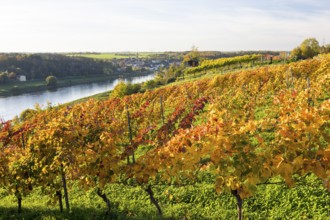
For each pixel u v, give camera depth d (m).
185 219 7.90
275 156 5.74
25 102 83.50
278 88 21.28
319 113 6.01
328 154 5.57
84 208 9.23
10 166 9.16
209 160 6.78
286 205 7.86
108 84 128.62
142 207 8.98
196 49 102.50
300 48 66.38
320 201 7.76
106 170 7.71
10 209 9.59
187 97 24.69
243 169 5.73
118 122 12.80
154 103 26.88
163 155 6.72
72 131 8.45
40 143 8.91
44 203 10.33
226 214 7.89
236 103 16.53
